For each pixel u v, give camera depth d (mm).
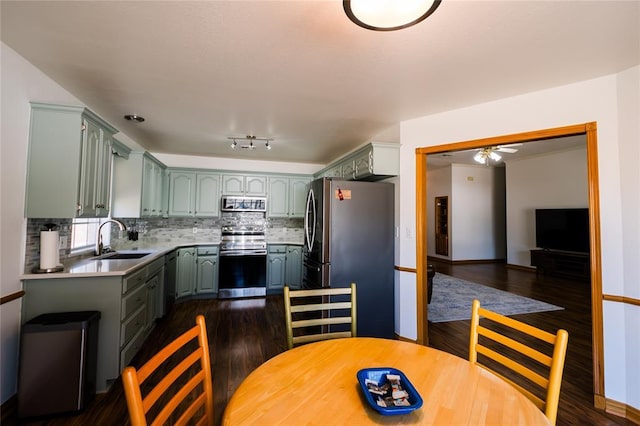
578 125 2227
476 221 8211
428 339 3158
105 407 1994
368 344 1425
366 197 3121
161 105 2795
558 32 1650
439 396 1002
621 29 1617
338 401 968
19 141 1970
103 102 2723
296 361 1245
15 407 1933
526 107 2459
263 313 3936
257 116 3066
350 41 1765
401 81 2271
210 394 1181
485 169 8328
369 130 3518
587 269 5613
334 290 1756
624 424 1926
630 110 2021
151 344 2977
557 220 6176
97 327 2113
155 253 3336
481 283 5766
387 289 3166
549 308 4234
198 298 4625
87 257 2980
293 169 5578
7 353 1903
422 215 3014
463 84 2309
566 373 2533
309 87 2396
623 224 2041
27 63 2006
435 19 1551
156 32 1691
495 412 920
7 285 1913
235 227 5195
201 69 2119
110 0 1435
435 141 2945
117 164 3559
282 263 4930
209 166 5160
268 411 913
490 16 1525
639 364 1962
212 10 1504
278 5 1469
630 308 2006
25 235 2072
